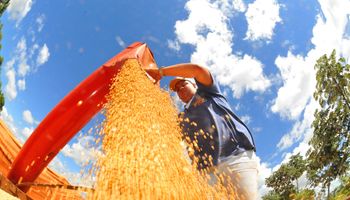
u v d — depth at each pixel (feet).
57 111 10.04
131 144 5.46
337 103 39.24
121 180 4.49
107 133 6.27
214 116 8.01
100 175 4.65
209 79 8.59
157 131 6.30
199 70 8.68
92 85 10.39
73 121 10.02
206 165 7.63
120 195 4.30
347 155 38.01
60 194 6.99
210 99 8.38
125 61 10.85
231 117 8.13
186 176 5.09
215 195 5.17
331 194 39.11
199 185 5.12
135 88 8.56
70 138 10.18
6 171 10.61
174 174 4.97
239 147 7.79
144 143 5.56
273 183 73.92
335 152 38.52
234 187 6.70
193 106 8.37
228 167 7.48
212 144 7.76
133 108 7.19
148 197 4.31
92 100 10.24
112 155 5.11
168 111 8.25
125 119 6.61
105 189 4.39
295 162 64.34
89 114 10.18
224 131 7.83
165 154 5.42
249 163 7.66
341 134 38.68
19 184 8.52
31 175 9.79
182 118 8.50
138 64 10.65
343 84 39.01
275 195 72.79
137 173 4.64
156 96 8.68
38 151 9.78
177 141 6.44
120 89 8.87
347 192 34.12
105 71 10.68
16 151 12.26
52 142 9.83
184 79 9.65
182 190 4.71
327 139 39.01
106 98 9.89
